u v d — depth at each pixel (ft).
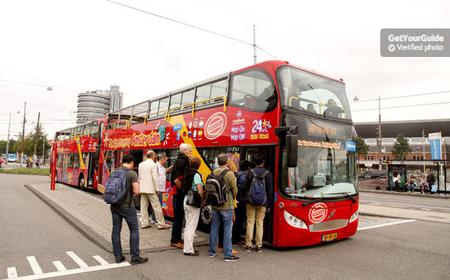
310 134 24.13
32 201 47.47
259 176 22.09
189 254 21.71
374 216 43.80
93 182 57.06
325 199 24.14
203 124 30.58
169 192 34.73
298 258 21.76
